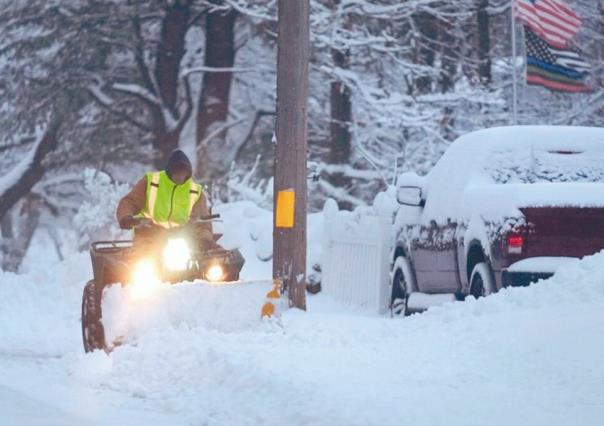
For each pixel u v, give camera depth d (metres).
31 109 91.12
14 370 28.94
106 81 90.06
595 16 89.44
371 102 78.19
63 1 88.25
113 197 65.50
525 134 39.41
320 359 25.72
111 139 92.00
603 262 31.47
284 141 39.69
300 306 39.56
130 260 30.72
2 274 53.34
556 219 34.69
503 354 25.11
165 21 88.88
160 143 89.75
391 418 19.61
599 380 21.97
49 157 92.69
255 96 93.31
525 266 34.50
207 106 89.56
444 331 28.97
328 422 19.69
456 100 79.50
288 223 39.19
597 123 87.56
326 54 80.19
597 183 35.69
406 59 82.94
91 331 31.58
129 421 21.25
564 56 63.81
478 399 21.20
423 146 80.31
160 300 29.30
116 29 88.06
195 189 31.89
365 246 48.09
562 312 28.17
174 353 26.45
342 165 84.25
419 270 43.12
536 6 62.34
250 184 76.12
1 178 94.69
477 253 37.50
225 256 31.34
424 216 42.38
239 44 91.75
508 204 35.09
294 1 39.66
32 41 89.56
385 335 30.55
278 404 21.50
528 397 21.27
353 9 78.88
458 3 82.44
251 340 28.50
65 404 23.12
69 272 53.59
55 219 98.44
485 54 86.31
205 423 20.83
